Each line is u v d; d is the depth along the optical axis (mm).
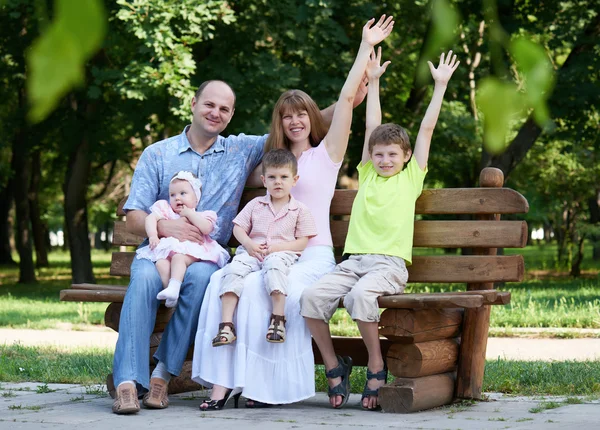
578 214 25922
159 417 4117
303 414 4195
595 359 6965
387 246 4383
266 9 16359
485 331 4730
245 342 4344
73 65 514
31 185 26312
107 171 31906
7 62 18219
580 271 26469
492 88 628
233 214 4961
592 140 17344
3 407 4543
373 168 4652
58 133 19969
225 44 16609
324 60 16531
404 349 4289
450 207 4723
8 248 35125
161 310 4922
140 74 14805
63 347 8500
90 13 513
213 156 4949
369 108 4812
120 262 5402
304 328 4367
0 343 9078
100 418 4086
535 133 17141
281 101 4879
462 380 4695
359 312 4188
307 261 4621
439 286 17984
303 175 4781
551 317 11133
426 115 4543
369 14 16422
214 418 4070
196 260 4621
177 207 4730
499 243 4566
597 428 3541
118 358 4352
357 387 5270
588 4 15539
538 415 4094
